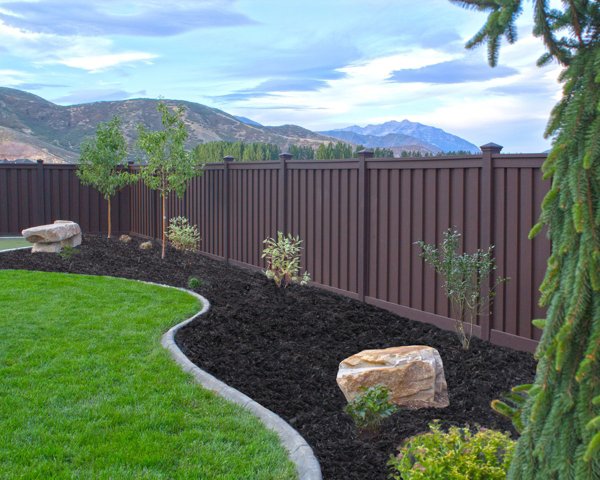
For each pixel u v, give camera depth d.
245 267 11.52
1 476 3.52
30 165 16.73
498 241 6.36
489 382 5.25
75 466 3.65
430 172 7.21
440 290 7.11
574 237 1.96
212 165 12.63
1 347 5.85
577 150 1.96
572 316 1.90
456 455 3.04
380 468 3.72
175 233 13.01
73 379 5.05
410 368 4.80
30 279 9.27
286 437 4.10
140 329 6.59
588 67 1.97
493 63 2.37
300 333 6.72
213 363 5.68
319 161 9.23
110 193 15.37
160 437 4.04
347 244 8.69
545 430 1.95
